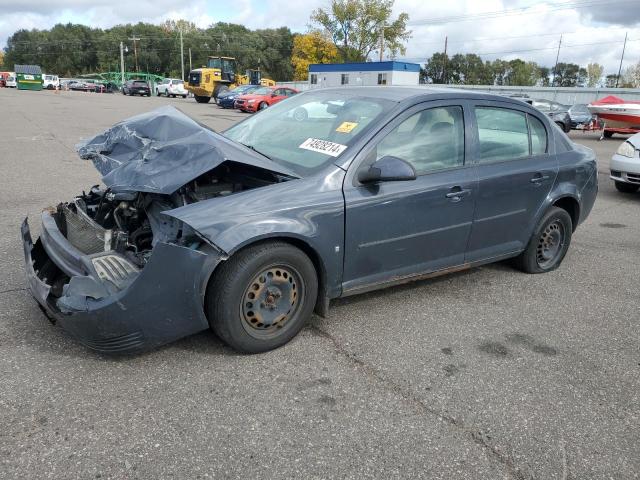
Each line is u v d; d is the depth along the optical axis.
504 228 4.49
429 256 4.01
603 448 2.68
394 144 3.71
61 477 2.29
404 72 39.94
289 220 3.19
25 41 119.38
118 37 109.94
